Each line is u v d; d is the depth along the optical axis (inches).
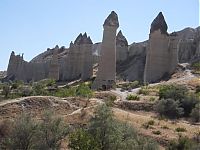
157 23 4055.1
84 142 1380.4
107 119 1523.1
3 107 1998.0
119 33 5895.7
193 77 3617.1
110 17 3516.2
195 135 1945.1
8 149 1446.9
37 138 1466.5
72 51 4911.4
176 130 2032.5
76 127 1806.1
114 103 2517.2
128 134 1555.1
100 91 3088.1
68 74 4881.9
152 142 1569.9
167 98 2536.9
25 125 1460.4
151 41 3993.6
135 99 2696.9
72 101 2295.8
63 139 1549.0
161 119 2246.6
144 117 2172.7
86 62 4544.8
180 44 5310.0
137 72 5054.1
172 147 1744.6
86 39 4712.1
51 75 4936.0
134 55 5546.3
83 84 3518.7
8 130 1640.0
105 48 3467.0
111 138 1465.3
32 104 2086.6
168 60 4008.4
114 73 3476.9
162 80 3828.7
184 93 2618.1
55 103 2158.0
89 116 1923.0
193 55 5103.3
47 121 1520.7
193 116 2319.1
